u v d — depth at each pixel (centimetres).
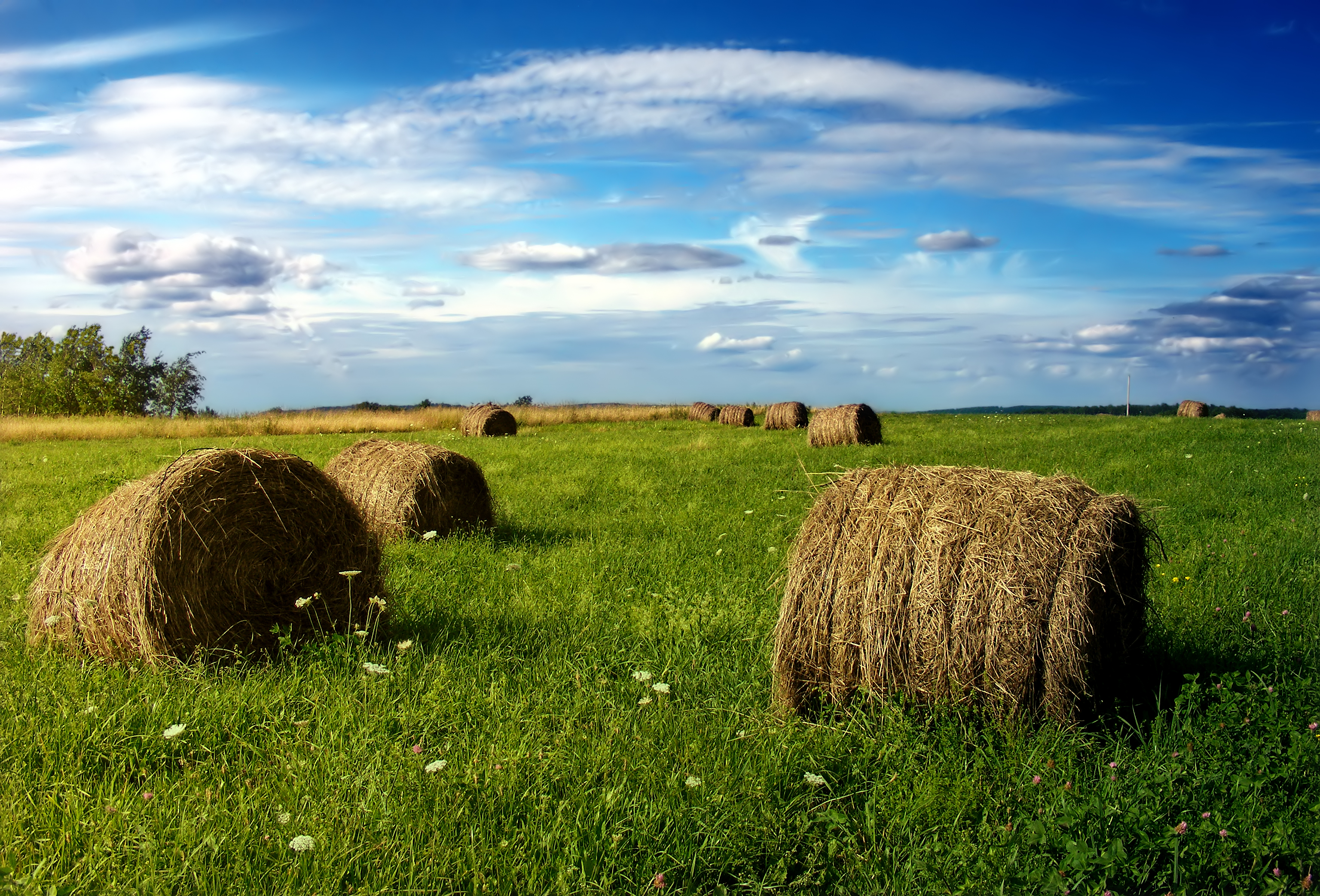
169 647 563
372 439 1118
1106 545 470
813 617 496
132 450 2261
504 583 770
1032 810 377
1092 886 318
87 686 507
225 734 445
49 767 401
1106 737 455
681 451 2052
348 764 404
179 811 364
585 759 412
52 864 327
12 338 6366
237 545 596
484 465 1728
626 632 625
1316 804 364
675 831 356
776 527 993
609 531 1020
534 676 531
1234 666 545
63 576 586
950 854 345
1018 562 467
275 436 3012
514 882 325
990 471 528
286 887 314
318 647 571
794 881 335
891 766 419
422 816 358
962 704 471
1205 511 1118
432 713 462
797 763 417
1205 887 330
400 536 980
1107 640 494
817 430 2212
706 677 535
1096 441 2197
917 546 484
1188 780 387
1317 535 938
